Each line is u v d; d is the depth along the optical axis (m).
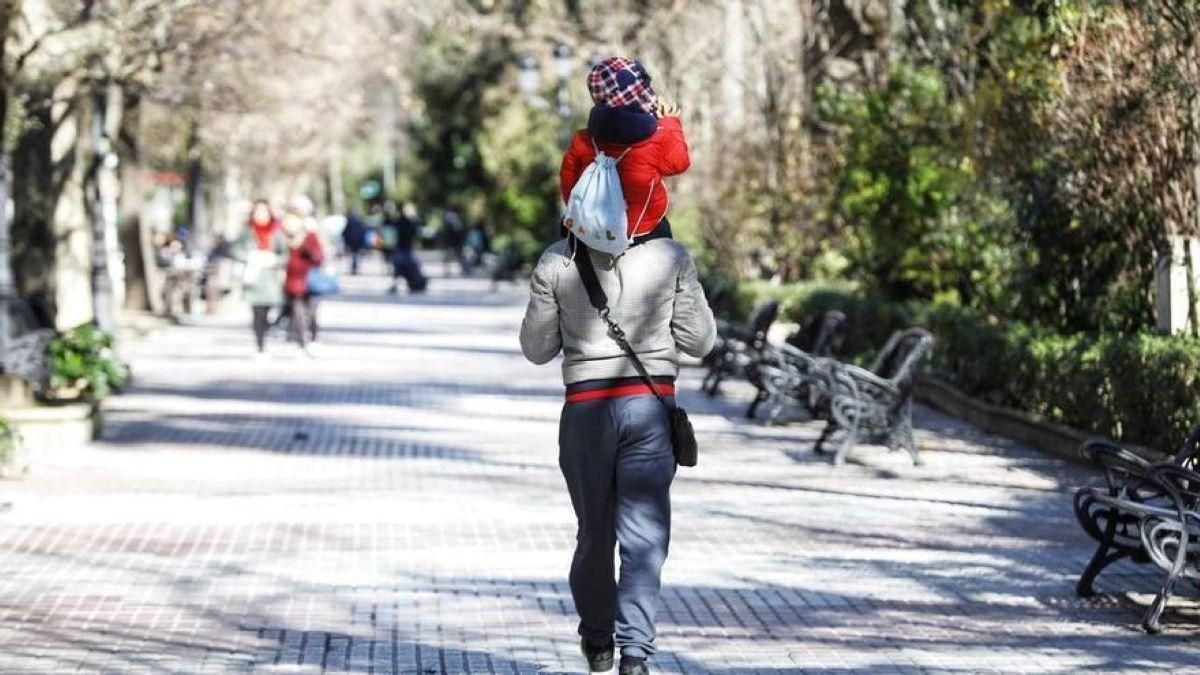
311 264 38.44
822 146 41.44
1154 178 21.66
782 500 18.05
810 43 41.47
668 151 9.39
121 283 58.53
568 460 9.49
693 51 50.56
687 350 9.58
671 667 11.01
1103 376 20.58
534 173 77.62
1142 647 11.57
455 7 65.81
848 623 12.31
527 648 11.55
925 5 30.64
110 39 28.67
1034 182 24.31
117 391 29.92
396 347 41.50
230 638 11.88
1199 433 13.40
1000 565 14.46
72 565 14.50
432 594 13.31
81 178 38.44
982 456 21.62
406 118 129.75
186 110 45.38
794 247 42.19
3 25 24.00
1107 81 21.77
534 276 9.48
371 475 20.16
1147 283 22.91
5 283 23.45
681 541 15.62
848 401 20.75
